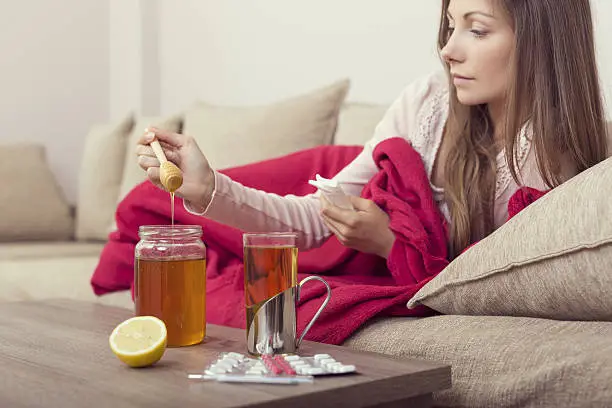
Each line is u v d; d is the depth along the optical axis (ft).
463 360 3.68
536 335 3.60
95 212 11.23
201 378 3.06
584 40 5.07
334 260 5.93
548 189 5.11
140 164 4.58
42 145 12.25
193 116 9.68
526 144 5.18
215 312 5.32
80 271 8.23
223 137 8.98
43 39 13.48
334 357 3.42
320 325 4.39
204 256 3.88
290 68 10.85
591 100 5.08
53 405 2.71
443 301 4.29
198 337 3.81
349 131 7.93
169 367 3.29
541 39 4.96
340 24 10.06
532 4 4.93
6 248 10.20
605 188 3.67
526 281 3.93
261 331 3.47
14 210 11.25
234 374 3.07
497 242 4.08
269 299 3.46
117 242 6.73
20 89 13.29
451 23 5.24
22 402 2.76
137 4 13.32
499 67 5.04
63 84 13.70
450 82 5.43
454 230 5.23
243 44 11.62
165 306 3.72
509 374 3.49
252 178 6.68
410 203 5.36
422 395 3.20
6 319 4.58
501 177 5.27
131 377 3.10
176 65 13.00
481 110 5.39
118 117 13.97
